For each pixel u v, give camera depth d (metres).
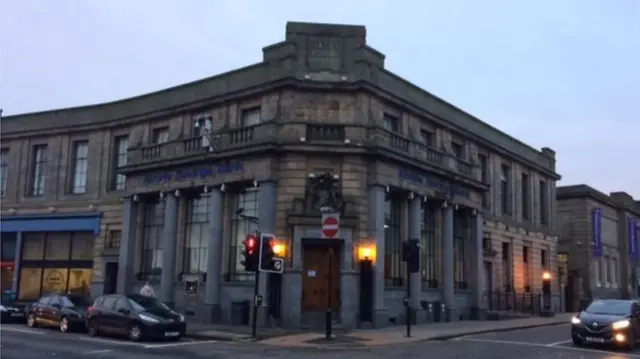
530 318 34.91
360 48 27.30
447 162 31.38
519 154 41.72
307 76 27.05
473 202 33.72
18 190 37.50
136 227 31.62
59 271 35.78
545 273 43.50
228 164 27.48
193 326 25.30
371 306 25.45
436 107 33.00
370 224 26.00
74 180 36.16
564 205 51.03
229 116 29.12
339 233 25.44
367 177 26.39
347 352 17.78
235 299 26.89
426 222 31.06
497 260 37.53
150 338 20.86
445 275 30.72
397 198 29.02
